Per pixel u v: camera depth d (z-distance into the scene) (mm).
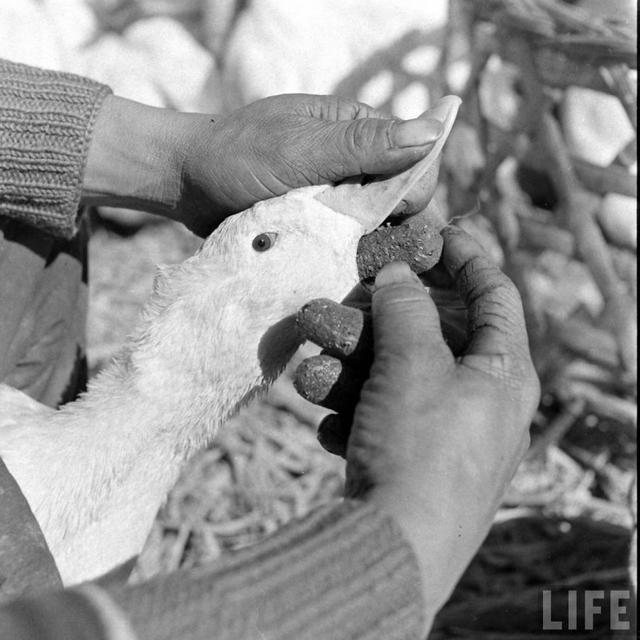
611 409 2842
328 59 3223
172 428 1437
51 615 771
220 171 1396
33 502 1394
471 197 3002
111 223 3605
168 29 3539
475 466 934
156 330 1416
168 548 2465
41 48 3221
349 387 1137
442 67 3104
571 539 2531
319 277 1318
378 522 878
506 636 2275
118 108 1480
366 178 1326
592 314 3002
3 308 1578
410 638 852
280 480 2670
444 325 1141
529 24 2646
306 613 823
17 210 1498
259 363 1386
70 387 1743
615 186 2707
